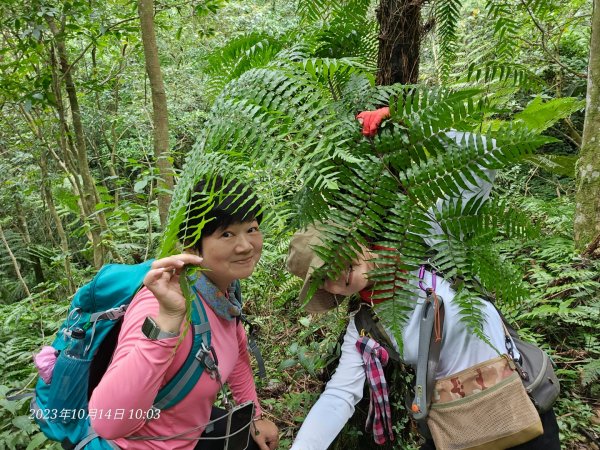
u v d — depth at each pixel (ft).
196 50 26.27
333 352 6.18
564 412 7.80
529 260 11.62
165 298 3.45
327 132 3.02
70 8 11.32
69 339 4.23
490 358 4.33
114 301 4.17
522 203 14.47
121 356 3.67
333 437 4.82
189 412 4.24
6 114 17.37
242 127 2.88
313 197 3.49
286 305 9.96
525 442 4.20
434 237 3.62
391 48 5.33
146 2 9.78
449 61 5.94
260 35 4.92
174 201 3.06
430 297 4.26
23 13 11.19
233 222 3.94
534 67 19.22
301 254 4.45
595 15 12.07
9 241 21.07
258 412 5.65
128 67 19.38
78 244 21.42
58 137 13.55
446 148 3.42
